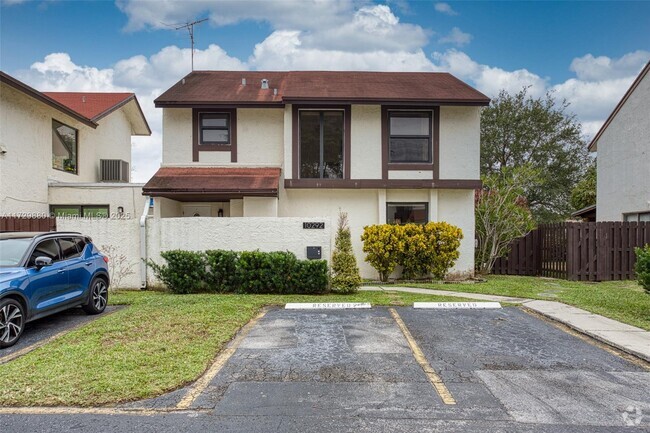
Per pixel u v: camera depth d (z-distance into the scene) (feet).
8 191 40.24
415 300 30.35
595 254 43.50
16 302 20.52
